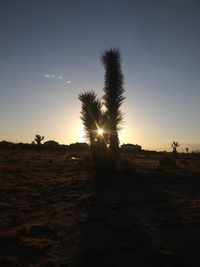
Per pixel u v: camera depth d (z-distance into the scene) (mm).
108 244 8500
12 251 8078
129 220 10734
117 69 20875
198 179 20172
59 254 7840
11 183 18062
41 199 14055
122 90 20891
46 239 8883
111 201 13555
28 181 18750
